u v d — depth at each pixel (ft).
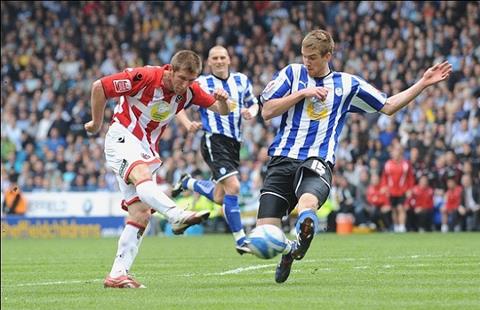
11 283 84.69
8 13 275.59
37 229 210.79
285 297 64.18
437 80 72.79
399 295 64.69
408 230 198.39
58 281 85.61
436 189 198.59
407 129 208.33
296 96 70.69
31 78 255.70
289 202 73.56
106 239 189.98
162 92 74.33
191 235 197.77
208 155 114.93
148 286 75.36
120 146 73.67
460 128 205.57
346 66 231.71
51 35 267.18
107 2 268.62
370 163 200.85
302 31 246.47
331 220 200.54
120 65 256.11
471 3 233.55
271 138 217.36
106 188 218.38
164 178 211.00
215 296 65.77
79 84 253.44
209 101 77.10
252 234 66.44
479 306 58.29
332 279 78.23
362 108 74.18
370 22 239.09
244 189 204.95
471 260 100.42
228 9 258.37
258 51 241.76
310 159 71.77
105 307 60.75
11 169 231.09
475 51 225.35
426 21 235.20
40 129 242.17
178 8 261.03
